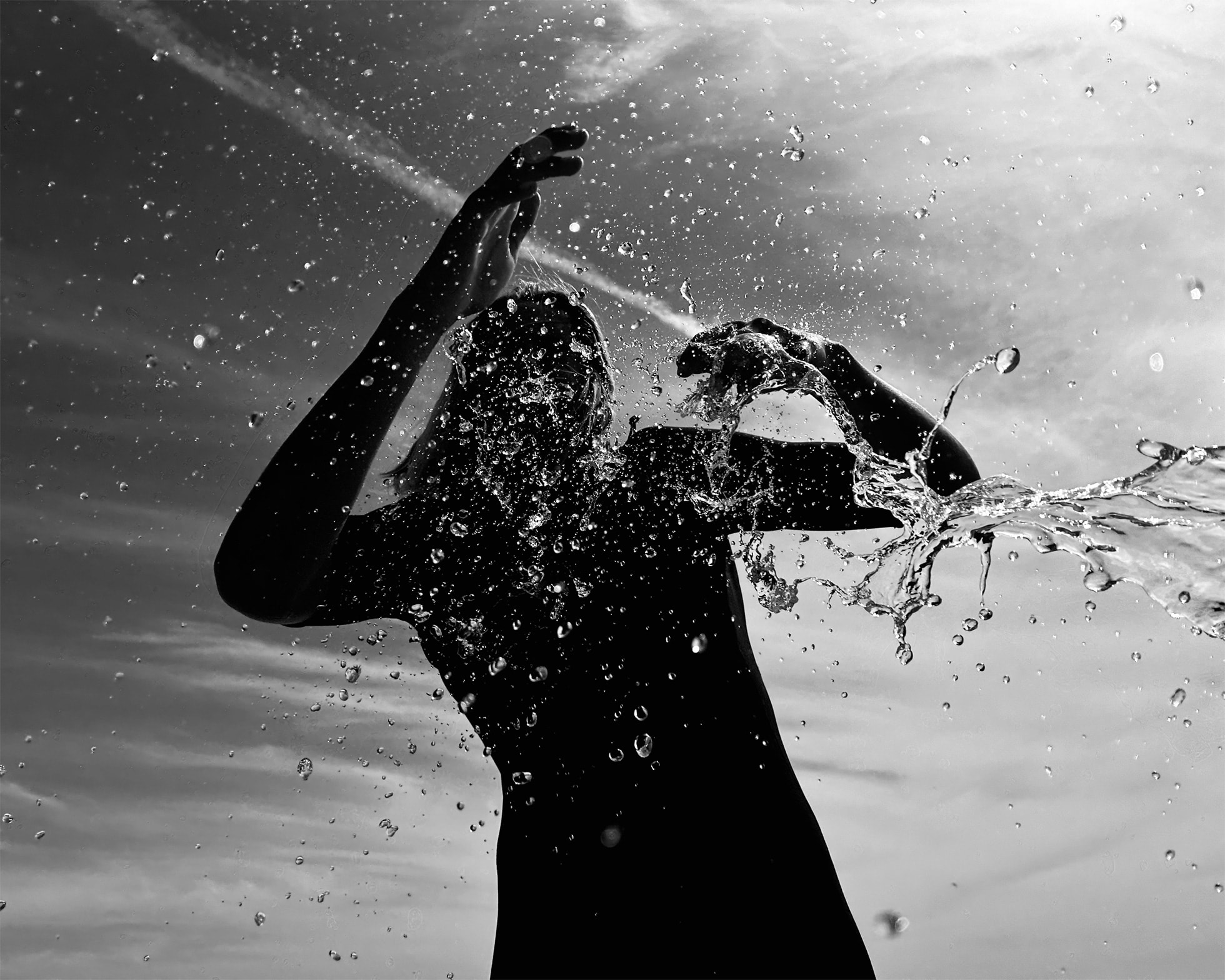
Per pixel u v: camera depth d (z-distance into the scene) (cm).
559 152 134
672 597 136
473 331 140
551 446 138
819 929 127
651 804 130
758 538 148
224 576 131
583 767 133
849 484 144
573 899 129
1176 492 133
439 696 143
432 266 132
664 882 128
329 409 129
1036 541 143
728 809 130
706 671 134
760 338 147
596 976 126
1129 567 138
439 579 138
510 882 134
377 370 131
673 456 142
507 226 141
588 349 141
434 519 139
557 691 135
